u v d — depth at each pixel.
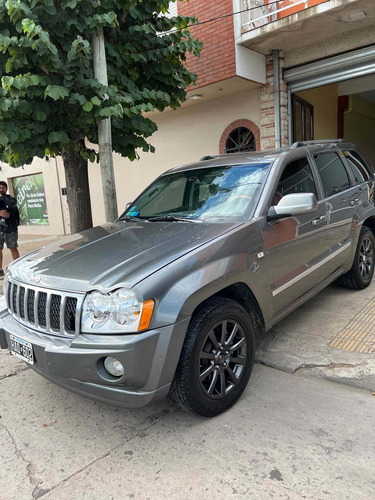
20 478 2.25
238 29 7.75
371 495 1.96
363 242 4.75
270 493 2.02
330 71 8.23
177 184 3.91
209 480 2.13
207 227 3.00
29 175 16.06
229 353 2.74
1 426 2.76
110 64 5.58
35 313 2.60
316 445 2.34
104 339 2.25
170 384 2.36
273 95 8.59
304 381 3.07
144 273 2.35
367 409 2.66
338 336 3.67
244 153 4.08
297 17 7.07
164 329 2.28
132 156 6.32
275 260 3.11
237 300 3.00
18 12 4.32
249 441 2.42
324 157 4.21
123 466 2.29
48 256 3.05
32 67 4.91
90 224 6.68
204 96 9.34
